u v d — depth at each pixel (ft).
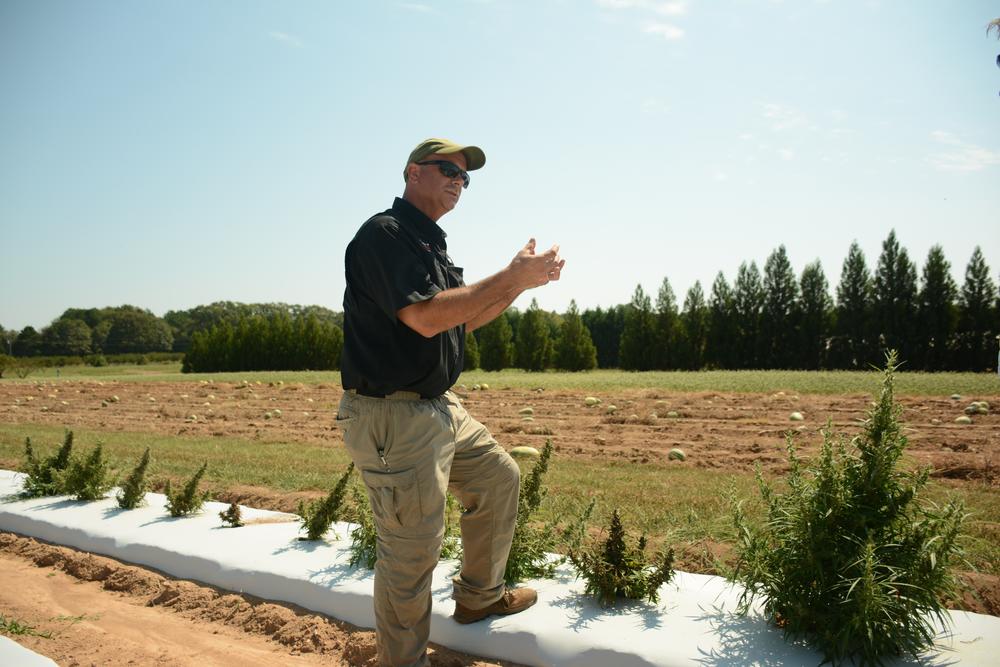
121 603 13.04
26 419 53.11
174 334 407.64
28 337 340.80
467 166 10.15
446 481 9.19
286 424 47.50
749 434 38.22
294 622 11.60
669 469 27.04
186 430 44.01
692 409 51.72
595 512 18.38
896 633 8.59
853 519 9.09
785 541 9.61
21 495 19.94
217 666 10.21
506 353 181.47
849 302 171.22
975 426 37.91
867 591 8.34
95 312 380.58
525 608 10.80
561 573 12.52
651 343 183.42
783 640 9.29
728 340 181.27
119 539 15.52
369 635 10.75
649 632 9.67
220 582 13.39
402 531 8.94
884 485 9.27
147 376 140.87
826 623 8.86
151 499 19.33
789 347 177.37
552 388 76.18
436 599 11.22
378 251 8.66
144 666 10.19
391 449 8.93
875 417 9.50
